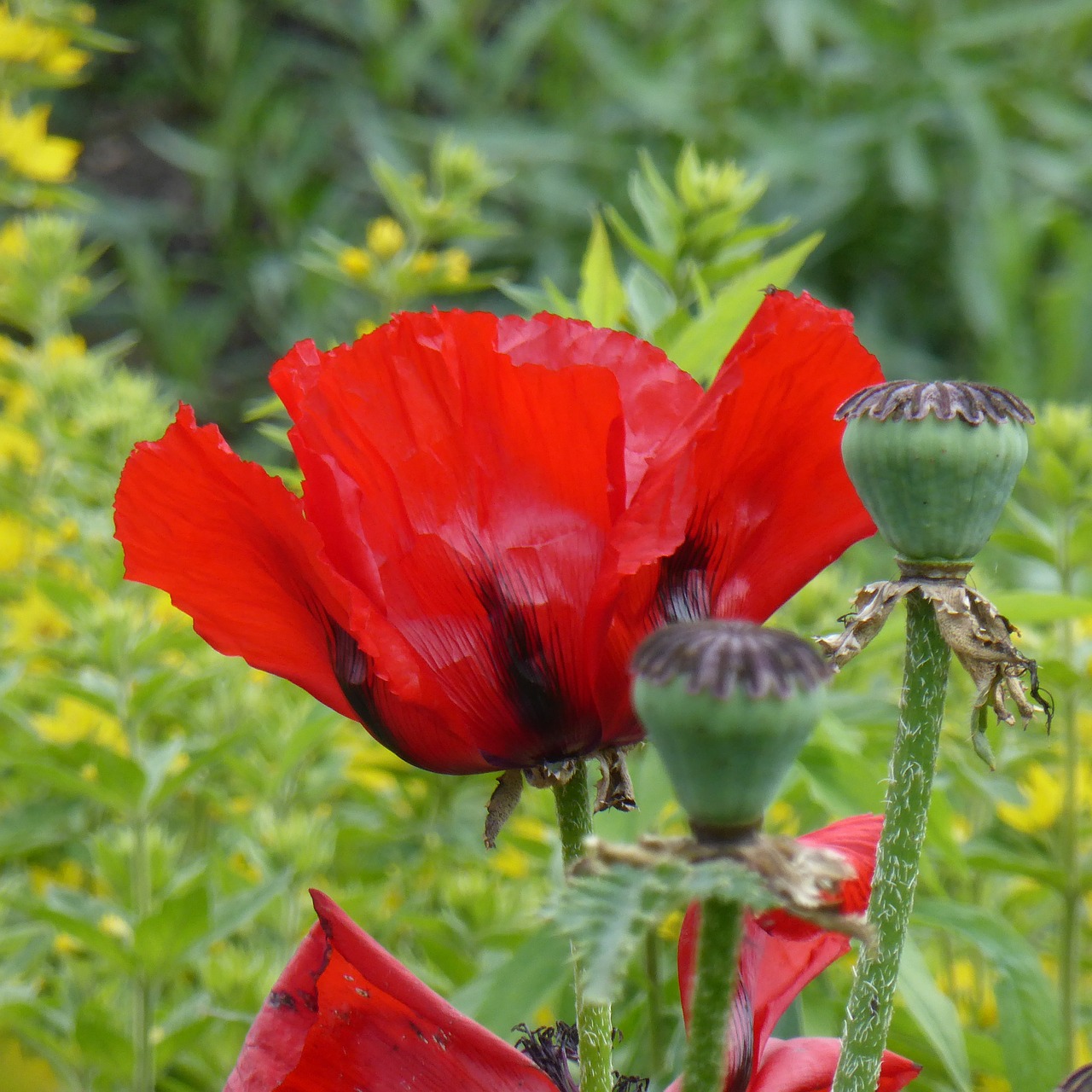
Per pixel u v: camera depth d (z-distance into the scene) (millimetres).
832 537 1196
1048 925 2154
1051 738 2064
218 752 1716
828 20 6012
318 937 1227
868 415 1145
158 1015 1790
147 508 1188
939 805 1478
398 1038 1208
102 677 1872
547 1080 1207
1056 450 1780
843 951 1231
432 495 1177
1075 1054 1721
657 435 1206
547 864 1860
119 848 1729
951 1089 1615
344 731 2252
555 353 1213
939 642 1151
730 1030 1207
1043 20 5887
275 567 1189
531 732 1184
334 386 1176
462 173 2502
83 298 2920
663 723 1102
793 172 5820
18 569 2584
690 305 1854
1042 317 5719
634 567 1163
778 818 1984
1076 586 2164
